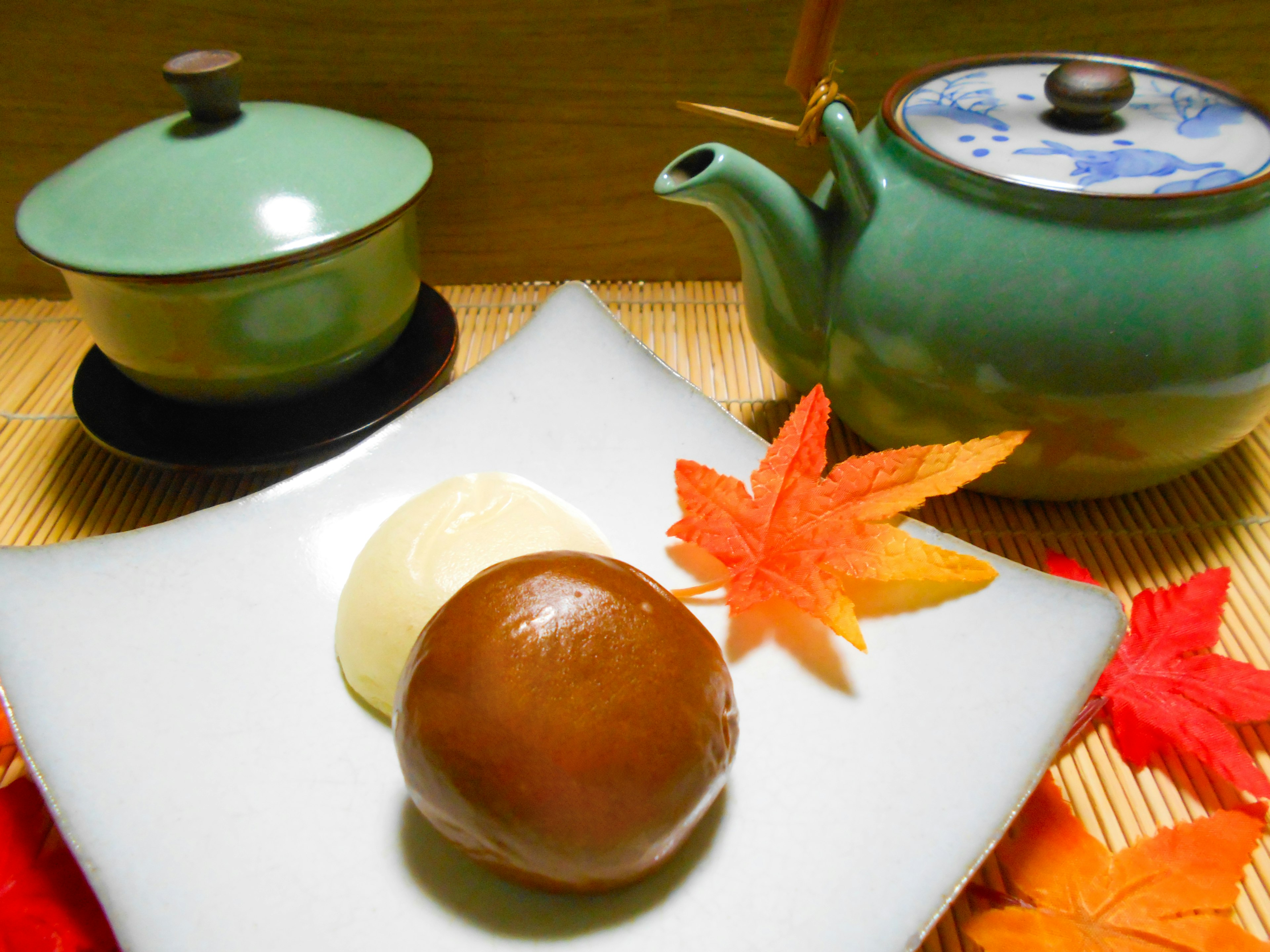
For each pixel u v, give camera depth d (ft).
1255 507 0.86
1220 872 0.58
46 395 1.00
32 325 1.12
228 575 0.72
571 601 0.56
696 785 0.54
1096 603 0.65
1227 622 0.76
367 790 0.61
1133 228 0.66
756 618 0.71
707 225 1.16
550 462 0.83
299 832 0.59
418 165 0.85
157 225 0.74
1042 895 0.58
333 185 0.79
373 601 0.67
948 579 0.67
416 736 0.55
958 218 0.70
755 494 0.73
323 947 0.54
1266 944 0.55
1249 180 0.66
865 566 0.68
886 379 0.76
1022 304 0.68
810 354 0.84
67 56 1.03
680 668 0.55
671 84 1.05
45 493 0.89
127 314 0.77
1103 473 0.75
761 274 0.81
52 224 0.76
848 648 0.68
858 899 0.54
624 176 1.13
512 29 1.01
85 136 1.09
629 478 0.82
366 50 1.03
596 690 0.53
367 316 0.85
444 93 1.06
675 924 0.54
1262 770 0.66
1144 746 0.66
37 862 0.60
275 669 0.68
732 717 0.59
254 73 1.05
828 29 0.74
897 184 0.74
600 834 0.52
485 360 0.88
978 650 0.65
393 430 0.83
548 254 1.19
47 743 0.60
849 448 0.93
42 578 0.68
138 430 0.85
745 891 0.55
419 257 1.06
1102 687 0.69
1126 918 0.56
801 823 0.58
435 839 0.59
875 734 0.62
